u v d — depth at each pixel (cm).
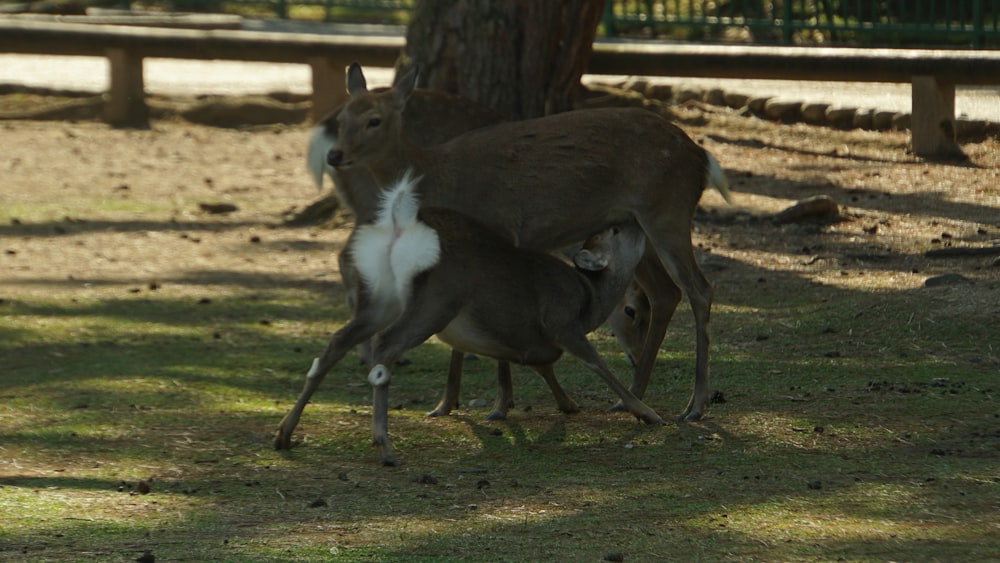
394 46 2403
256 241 1727
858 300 1314
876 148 2122
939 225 1634
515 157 1056
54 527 761
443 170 1063
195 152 2331
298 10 3731
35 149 2352
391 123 1061
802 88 2472
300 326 1348
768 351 1193
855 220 1681
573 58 1711
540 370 1033
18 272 1568
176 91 2764
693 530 745
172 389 1120
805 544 714
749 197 1848
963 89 2470
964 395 1030
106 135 2483
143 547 720
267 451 955
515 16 1677
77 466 910
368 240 945
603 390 1116
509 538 737
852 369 1118
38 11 3441
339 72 2469
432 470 904
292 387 1141
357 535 747
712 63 2106
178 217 1870
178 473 897
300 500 831
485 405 1082
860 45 2806
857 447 920
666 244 1047
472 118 1300
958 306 1255
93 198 1983
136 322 1356
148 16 3303
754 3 3091
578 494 831
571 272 992
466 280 938
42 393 1103
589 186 1046
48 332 1314
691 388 1105
